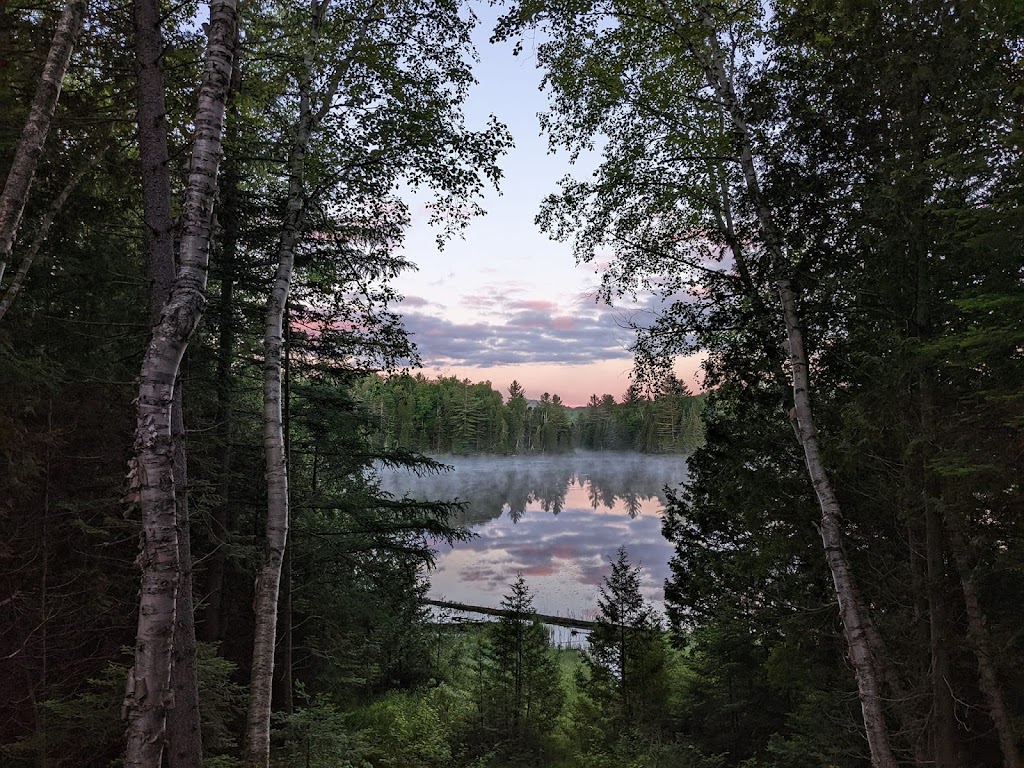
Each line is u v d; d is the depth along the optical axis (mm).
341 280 9312
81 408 7691
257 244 9281
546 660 15664
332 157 8602
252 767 5613
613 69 8914
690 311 8750
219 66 4004
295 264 8992
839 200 6656
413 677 18031
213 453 10180
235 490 10789
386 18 7988
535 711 14711
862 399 6480
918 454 6207
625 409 140125
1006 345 4668
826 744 8758
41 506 7590
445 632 22969
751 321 7941
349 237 8820
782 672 8969
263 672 6039
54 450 7277
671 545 45781
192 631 5277
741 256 8039
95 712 6273
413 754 11117
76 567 7977
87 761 6734
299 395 11148
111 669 6523
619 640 16078
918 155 5848
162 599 3266
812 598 8555
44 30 5836
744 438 9180
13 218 3848
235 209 9008
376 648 15133
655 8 8508
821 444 7074
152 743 3125
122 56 6277
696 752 11703
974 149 5262
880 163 6406
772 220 7324
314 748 7566
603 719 14945
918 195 5871
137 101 5691
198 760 5184
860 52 6242
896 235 6031
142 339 7578
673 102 8961
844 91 6414
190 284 3611
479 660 17047
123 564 8281
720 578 11141
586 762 12148
